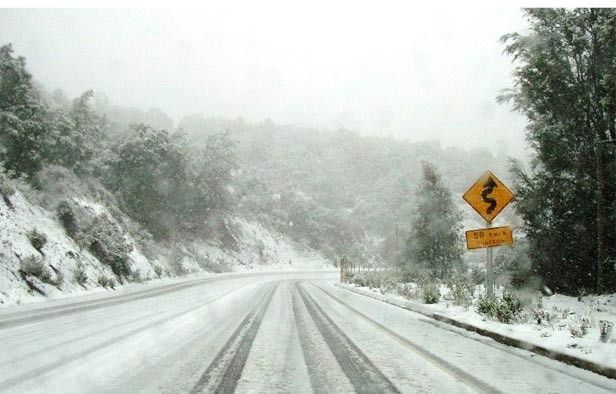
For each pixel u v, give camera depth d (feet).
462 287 52.60
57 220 84.69
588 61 63.77
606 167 59.21
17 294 53.57
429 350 23.70
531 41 65.21
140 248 129.80
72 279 70.69
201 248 183.73
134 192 150.30
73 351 22.59
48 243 72.43
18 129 89.20
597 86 62.44
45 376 17.56
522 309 35.42
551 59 64.03
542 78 64.64
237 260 202.08
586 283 62.69
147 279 107.45
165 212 165.17
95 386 16.24
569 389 16.34
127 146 149.59
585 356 20.20
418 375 18.22
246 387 16.31
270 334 28.76
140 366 19.43
